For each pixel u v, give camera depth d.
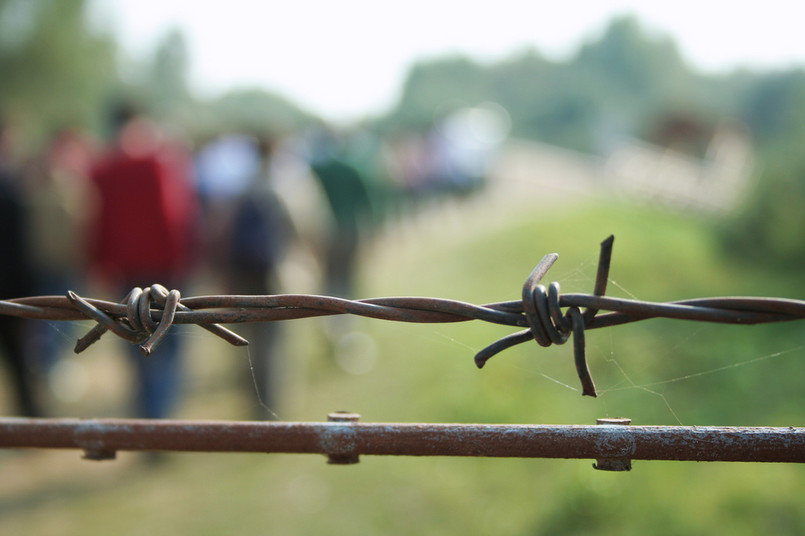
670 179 20.14
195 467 4.34
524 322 1.07
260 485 4.05
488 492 3.72
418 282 9.80
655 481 3.52
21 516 3.78
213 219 5.36
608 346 5.64
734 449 1.04
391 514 3.62
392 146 17.88
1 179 4.96
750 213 10.57
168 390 4.48
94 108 40.53
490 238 13.10
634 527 3.20
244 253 4.92
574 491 3.42
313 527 3.53
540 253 11.05
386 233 13.66
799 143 10.55
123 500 3.94
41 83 38.38
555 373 5.29
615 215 15.62
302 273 5.25
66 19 38.28
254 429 1.20
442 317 1.10
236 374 6.26
